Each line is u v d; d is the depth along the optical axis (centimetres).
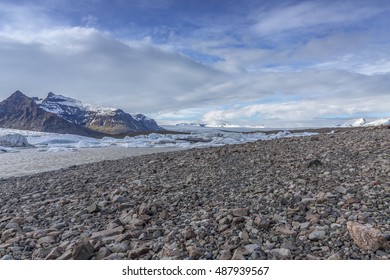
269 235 811
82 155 5541
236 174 1670
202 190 1390
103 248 803
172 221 1005
